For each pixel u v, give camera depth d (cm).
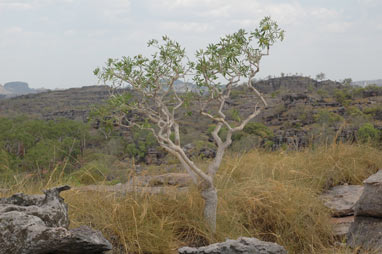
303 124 9819
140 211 409
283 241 419
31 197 301
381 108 10031
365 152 667
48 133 5716
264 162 631
